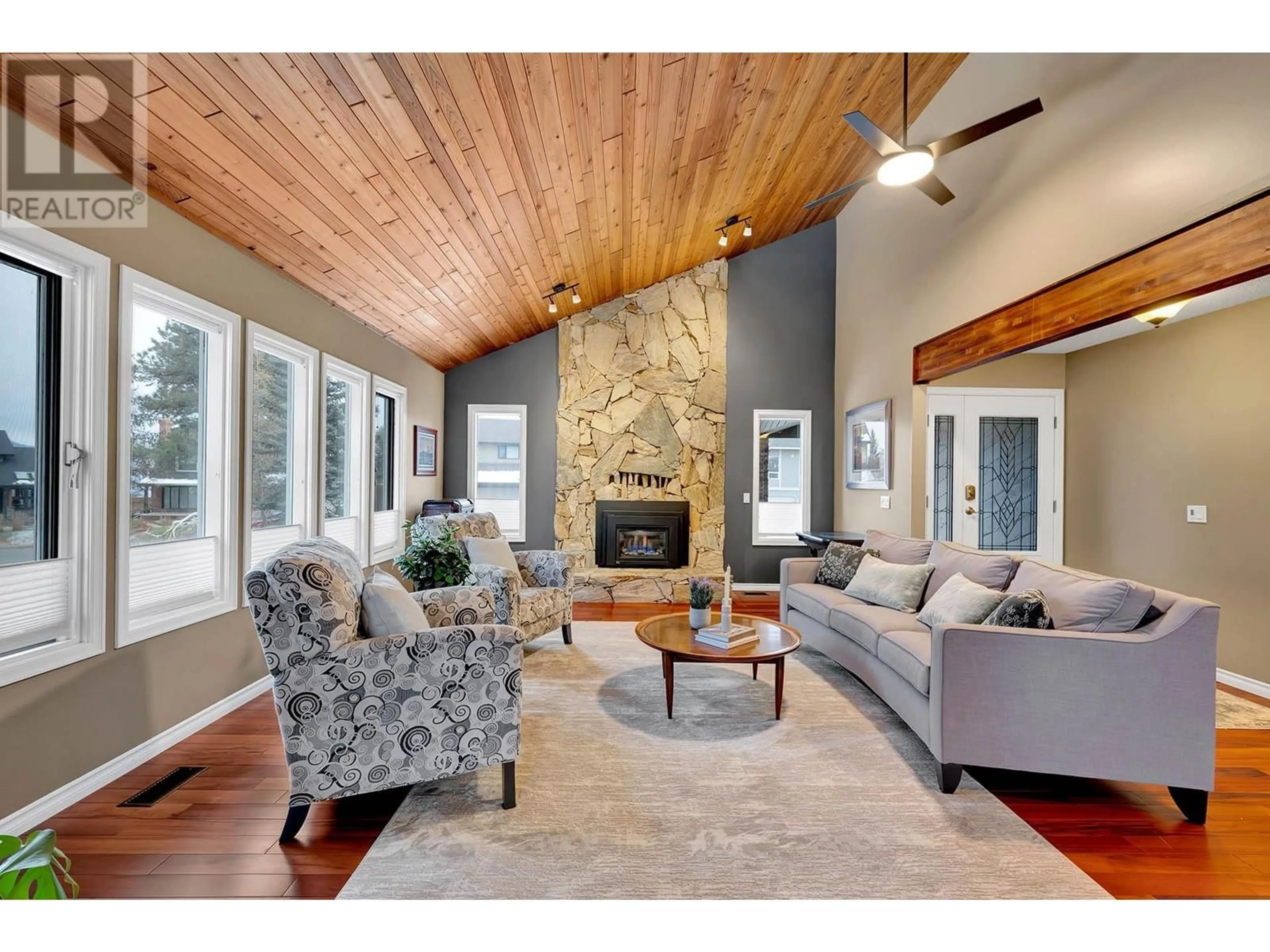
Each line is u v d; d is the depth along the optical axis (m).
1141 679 2.13
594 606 5.80
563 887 1.72
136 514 2.58
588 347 6.45
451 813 2.09
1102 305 2.95
